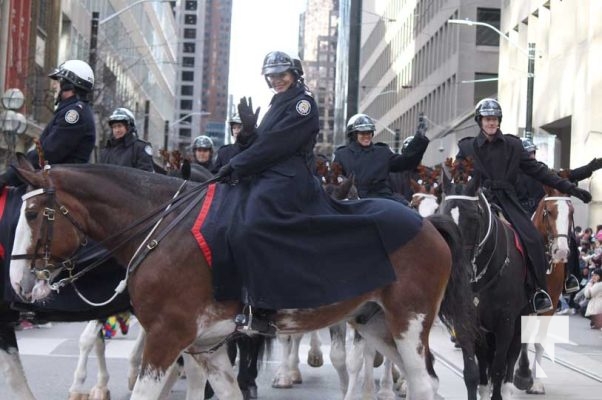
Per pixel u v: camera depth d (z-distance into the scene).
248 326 7.04
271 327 7.22
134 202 7.36
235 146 11.27
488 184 10.05
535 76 39.38
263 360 12.43
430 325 7.31
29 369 12.34
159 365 6.91
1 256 7.75
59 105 8.68
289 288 6.99
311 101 7.33
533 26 40.62
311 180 7.36
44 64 41.12
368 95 95.38
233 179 7.18
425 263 7.27
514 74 42.94
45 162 7.41
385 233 7.20
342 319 7.36
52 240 7.13
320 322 7.27
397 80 74.88
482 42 53.12
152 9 76.81
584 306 21.95
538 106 38.62
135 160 10.71
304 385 11.82
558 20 36.78
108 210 7.31
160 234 7.07
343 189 9.12
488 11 52.84
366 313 7.59
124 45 56.06
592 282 19.78
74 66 8.65
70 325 17.72
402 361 7.58
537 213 11.22
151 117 76.12
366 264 7.17
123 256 7.32
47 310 7.98
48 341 15.13
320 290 7.05
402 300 7.21
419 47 65.00
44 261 7.11
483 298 9.15
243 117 7.37
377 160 10.98
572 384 12.27
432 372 7.32
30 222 7.11
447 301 7.61
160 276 6.93
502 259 9.19
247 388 10.05
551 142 34.94
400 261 7.24
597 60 31.72
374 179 10.93
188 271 6.94
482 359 9.46
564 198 10.99
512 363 9.64
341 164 11.05
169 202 7.26
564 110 35.38
